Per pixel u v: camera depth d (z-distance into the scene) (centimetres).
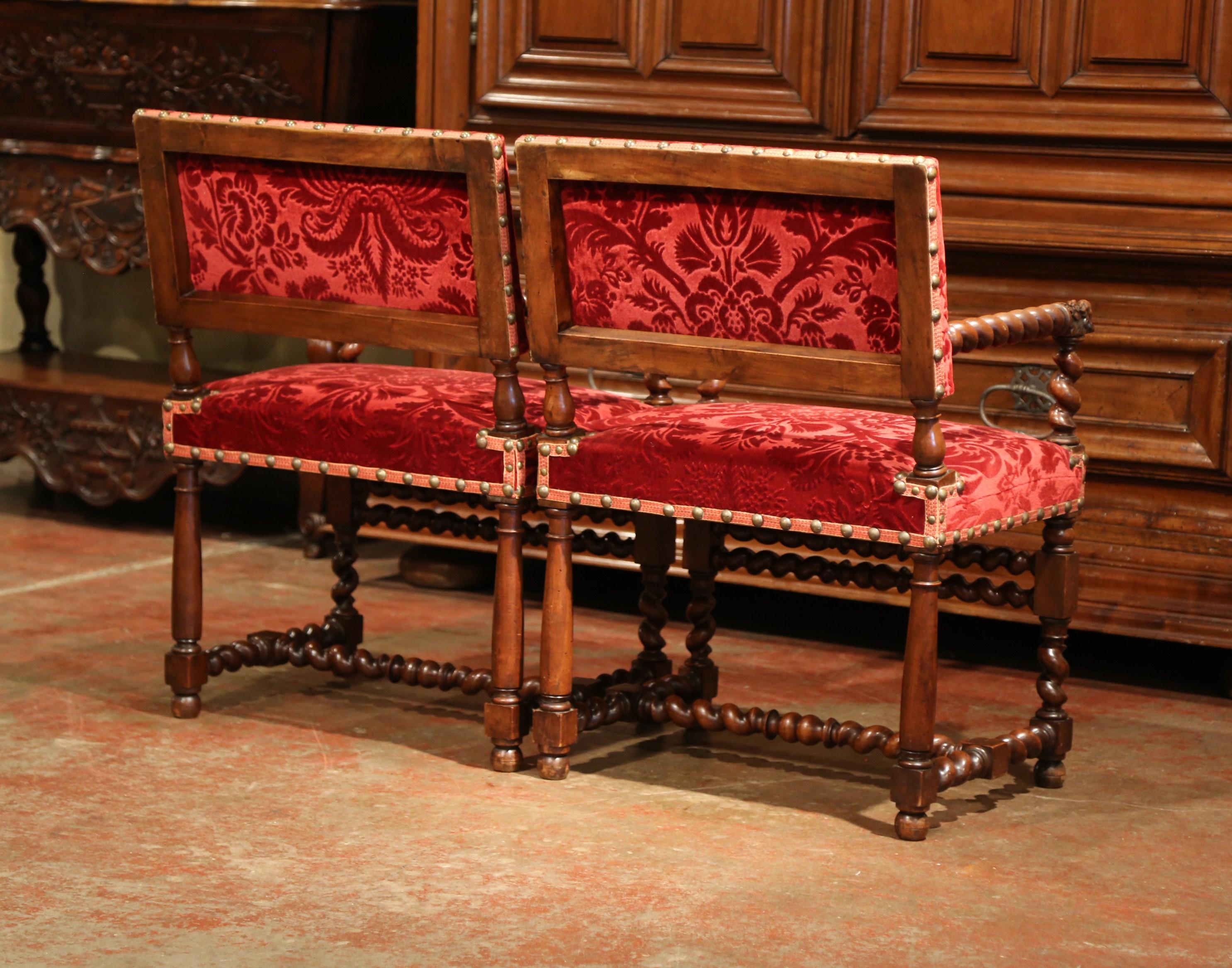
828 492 273
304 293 313
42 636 393
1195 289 371
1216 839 285
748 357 275
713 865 266
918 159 249
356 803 291
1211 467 369
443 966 228
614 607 446
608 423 308
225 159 310
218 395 325
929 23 387
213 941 234
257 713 340
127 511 541
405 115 500
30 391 511
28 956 228
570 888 256
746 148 262
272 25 475
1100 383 379
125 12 491
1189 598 374
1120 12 370
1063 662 306
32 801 288
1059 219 378
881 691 372
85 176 506
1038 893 258
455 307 300
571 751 323
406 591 453
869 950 236
